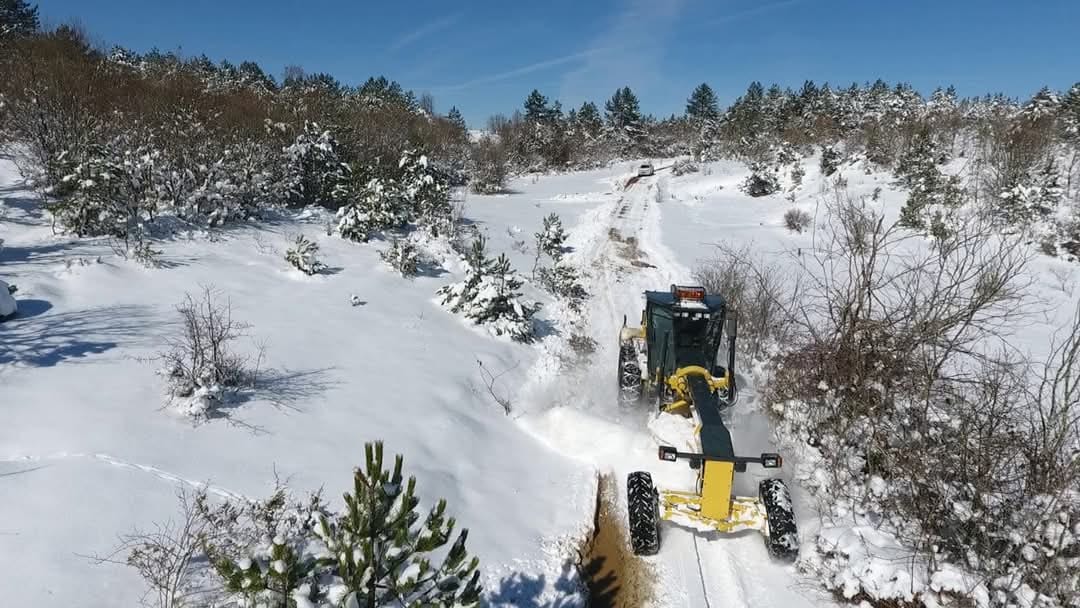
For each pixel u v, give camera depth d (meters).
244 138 15.54
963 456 5.24
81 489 4.45
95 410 5.53
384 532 3.26
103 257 9.35
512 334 10.45
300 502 4.93
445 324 10.33
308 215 15.29
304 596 3.03
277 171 15.70
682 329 7.39
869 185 30.31
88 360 6.43
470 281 10.90
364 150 20.98
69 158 11.16
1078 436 5.23
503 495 6.14
